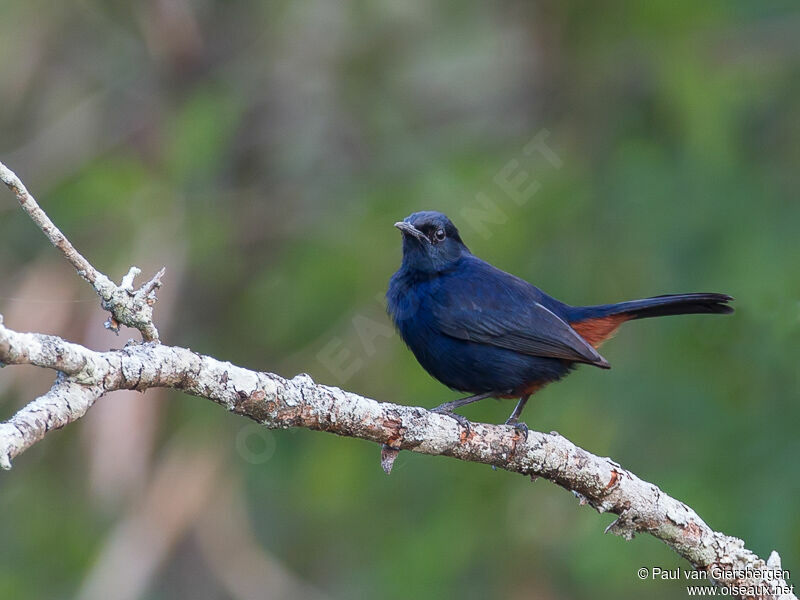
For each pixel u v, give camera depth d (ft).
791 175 44.52
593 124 47.85
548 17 48.08
